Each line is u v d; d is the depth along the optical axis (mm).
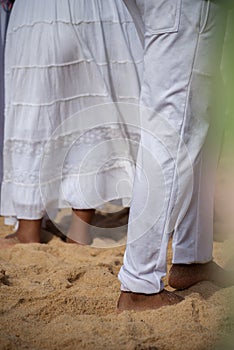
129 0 3562
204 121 3451
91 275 4309
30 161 5086
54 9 4910
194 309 3588
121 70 5062
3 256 4844
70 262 4816
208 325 3484
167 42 3303
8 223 5660
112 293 3982
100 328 3371
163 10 3277
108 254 5059
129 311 3582
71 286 4117
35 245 5012
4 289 3916
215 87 3475
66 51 4945
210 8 3258
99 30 4961
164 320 3488
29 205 5105
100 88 5020
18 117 5090
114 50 5035
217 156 3910
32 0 4973
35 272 4469
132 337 3252
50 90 5000
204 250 4023
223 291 4012
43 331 3393
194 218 3928
